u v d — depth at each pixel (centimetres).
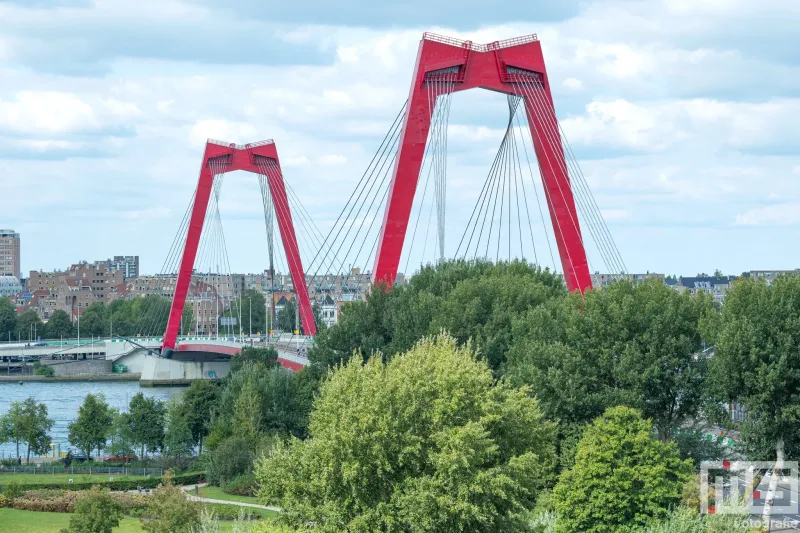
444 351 7494
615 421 8694
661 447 8638
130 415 16838
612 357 10912
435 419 6681
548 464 8944
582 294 13025
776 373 9612
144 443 16750
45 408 17762
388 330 14112
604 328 11112
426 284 15038
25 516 11738
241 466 13888
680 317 11056
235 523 8275
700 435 10581
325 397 7394
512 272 15175
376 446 6525
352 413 6731
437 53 14088
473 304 13000
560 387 10531
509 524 6694
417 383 6819
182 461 16350
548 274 15575
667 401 10819
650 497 8344
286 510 6925
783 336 9869
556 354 10931
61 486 13875
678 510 8169
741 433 10025
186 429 16462
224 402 16300
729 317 10419
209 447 14875
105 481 14200
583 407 10550
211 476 14100
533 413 7200
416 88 14012
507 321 12838
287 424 15200
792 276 10600
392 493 6619
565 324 11625
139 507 11812
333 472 6669
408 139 14012
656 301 11256
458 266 15100
